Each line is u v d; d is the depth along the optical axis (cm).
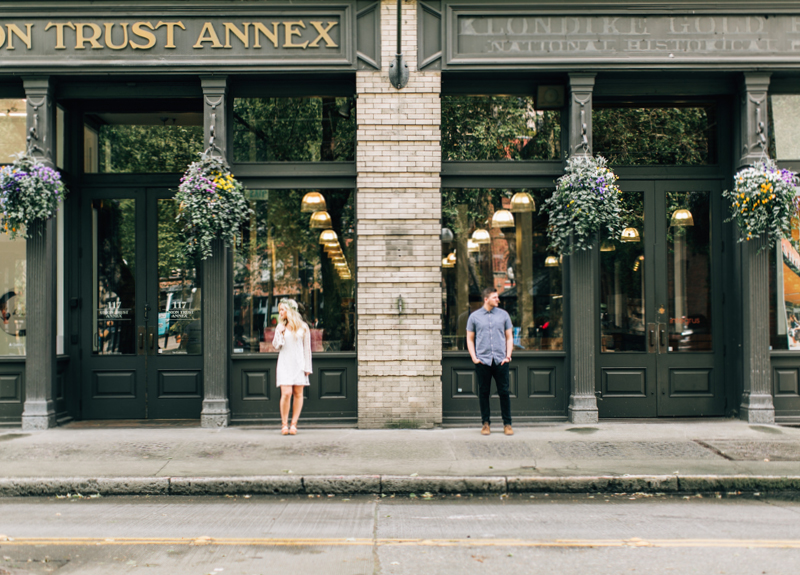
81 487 666
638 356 977
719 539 513
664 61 920
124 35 915
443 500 645
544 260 970
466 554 479
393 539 516
